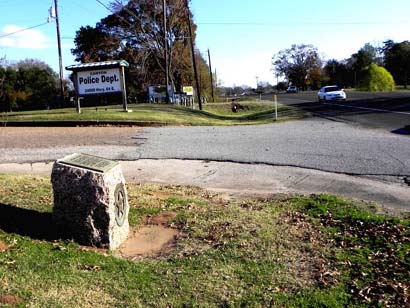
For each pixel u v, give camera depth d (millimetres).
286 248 5680
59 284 4539
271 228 6348
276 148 13023
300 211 7203
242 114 42500
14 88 48906
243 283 4801
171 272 5039
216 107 48312
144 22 53031
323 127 18797
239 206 7520
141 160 11672
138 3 53031
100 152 12477
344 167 10383
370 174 9719
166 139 14875
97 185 5477
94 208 5508
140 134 15930
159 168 10922
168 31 52656
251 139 14898
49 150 12695
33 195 7223
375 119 21484
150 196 8031
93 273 4852
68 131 16375
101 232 5559
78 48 56875
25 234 5566
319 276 4922
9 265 4758
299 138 14922
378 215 6855
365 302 4383
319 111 29391
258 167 10797
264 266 5180
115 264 5105
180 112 26828
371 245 5707
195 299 4473
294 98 63625
